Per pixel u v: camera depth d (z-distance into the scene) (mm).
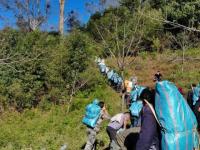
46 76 21328
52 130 14430
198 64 26203
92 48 25609
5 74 20281
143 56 29719
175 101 4789
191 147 4820
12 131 14617
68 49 22594
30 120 17297
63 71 21734
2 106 19562
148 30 29750
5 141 12961
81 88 22047
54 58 21922
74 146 11391
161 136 4828
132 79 17062
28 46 21375
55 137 12898
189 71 25219
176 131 4707
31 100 20281
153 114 4895
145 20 23125
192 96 10117
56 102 20703
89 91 22000
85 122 10078
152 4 28688
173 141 4688
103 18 29750
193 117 4895
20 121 17516
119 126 8414
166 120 4734
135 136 5988
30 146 12172
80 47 22953
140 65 27266
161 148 4828
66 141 12141
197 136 4973
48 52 21938
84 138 12305
